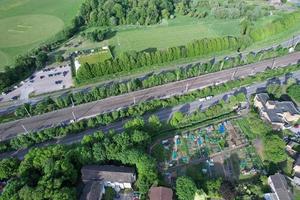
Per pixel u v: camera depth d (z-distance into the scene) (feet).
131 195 442.91
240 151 501.97
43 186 402.31
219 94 620.90
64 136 544.21
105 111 592.60
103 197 442.50
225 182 437.17
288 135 516.73
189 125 546.67
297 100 586.04
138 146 483.92
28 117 592.60
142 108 572.92
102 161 465.47
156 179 439.22
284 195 411.34
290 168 467.11
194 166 481.87
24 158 477.36
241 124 547.90
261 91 620.49
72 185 442.91
